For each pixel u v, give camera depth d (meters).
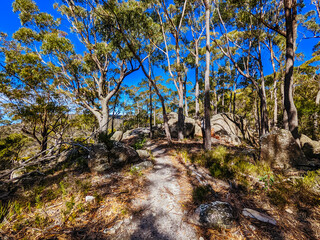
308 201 2.59
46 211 2.75
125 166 5.37
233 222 2.32
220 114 15.98
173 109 37.47
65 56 10.66
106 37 8.02
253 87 18.77
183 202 3.13
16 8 10.59
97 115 13.25
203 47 20.03
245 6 10.55
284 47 13.03
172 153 7.86
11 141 13.41
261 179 3.26
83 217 2.59
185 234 2.22
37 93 10.74
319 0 8.84
